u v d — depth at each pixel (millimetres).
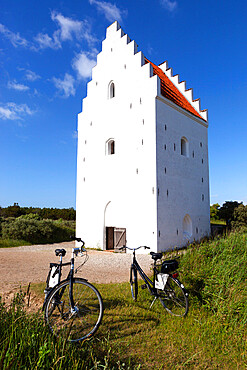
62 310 3289
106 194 14891
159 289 4352
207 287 4457
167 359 2908
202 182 17219
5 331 2424
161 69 21141
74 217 33812
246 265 5227
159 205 12656
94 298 3775
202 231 16516
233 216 19484
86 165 16422
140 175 13305
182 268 5180
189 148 16266
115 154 14734
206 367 2854
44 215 33469
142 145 13453
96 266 9000
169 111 14453
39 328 2723
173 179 14086
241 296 4145
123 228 13680
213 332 3529
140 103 13844
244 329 3619
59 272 3830
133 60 14438
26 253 12281
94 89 16578
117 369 2596
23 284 5984
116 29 15602
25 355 2186
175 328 3631
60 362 2154
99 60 16500
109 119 15391
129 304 4484
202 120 17953
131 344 3166
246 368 2857
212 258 5492
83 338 2998
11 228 16828
